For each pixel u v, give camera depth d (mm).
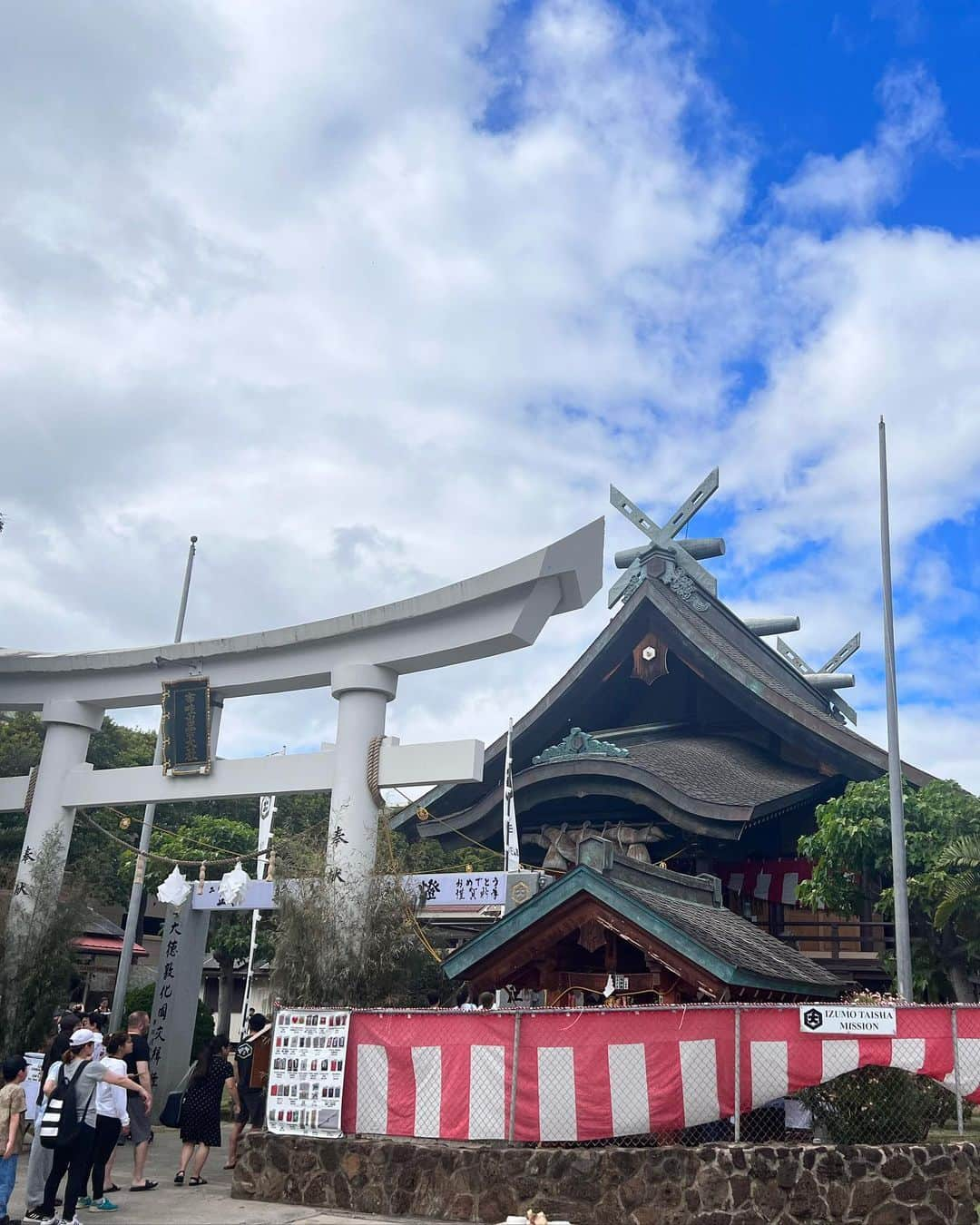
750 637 28406
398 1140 10961
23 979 16406
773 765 23859
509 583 15016
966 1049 10445
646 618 25203
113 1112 11055
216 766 17375
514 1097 10523
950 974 18812
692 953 11547
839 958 20750
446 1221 10266
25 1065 9805
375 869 14844
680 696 26719
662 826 22547
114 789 18156
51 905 17234
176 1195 11734
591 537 15555
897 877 17297
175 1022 20406
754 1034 10383
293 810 49750
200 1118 12680
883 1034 10367
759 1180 9719
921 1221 9664
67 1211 9766
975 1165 10070
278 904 15172
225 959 39750
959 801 19125
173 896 19281
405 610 15906
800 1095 10875
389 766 15438
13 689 19562
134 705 19109
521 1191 10172
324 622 16625
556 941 12828
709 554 27922
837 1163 9812
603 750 21594
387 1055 11250
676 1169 9883
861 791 19719
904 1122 10656
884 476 20375
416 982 15148
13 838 37812
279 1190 11250
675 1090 10250
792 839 23344
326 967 13914
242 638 17359
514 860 18688
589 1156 10094
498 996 16422
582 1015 10656
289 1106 11523
